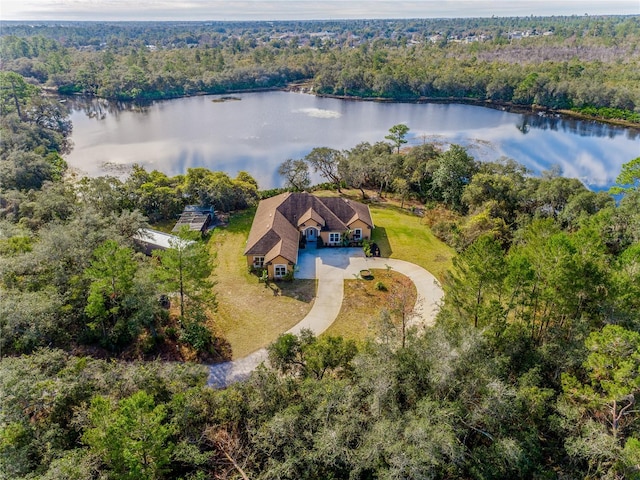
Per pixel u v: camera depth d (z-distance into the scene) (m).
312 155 69.06
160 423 21.05
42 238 34.94
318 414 21.23
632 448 18.39
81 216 40.97
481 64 164.25
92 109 130.25
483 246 26.53
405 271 45.25
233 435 22.16
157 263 41.75
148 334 33.84
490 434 21.44
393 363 23.19
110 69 158.00
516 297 27.03
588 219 46.66
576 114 128.50
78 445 20.61
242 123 115.12
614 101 124.25
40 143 83.94
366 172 69.06
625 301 24.02
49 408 21.41
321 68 170.75
